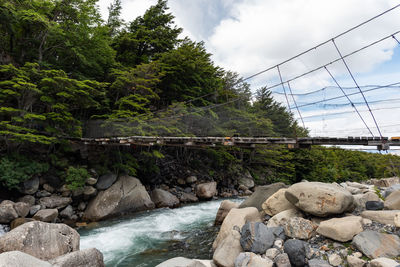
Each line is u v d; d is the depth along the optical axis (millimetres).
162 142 9570
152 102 17031
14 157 8867
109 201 9391
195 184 15195
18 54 11586
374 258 3414
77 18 12375
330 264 3557
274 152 20281
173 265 3494
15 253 2797
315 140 6867
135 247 5977
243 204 7520
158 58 18312
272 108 11312
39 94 9859
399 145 5520
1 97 9109
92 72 14031
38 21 10492
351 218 4371
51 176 9578
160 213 9922
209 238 6434
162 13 20391
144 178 13758
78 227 7891
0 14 9828
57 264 3283
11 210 7000
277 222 5148
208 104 18156
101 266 4012
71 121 11570
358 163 32625
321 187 4984
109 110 14250
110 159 11812
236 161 20375
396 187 6902
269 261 3758
